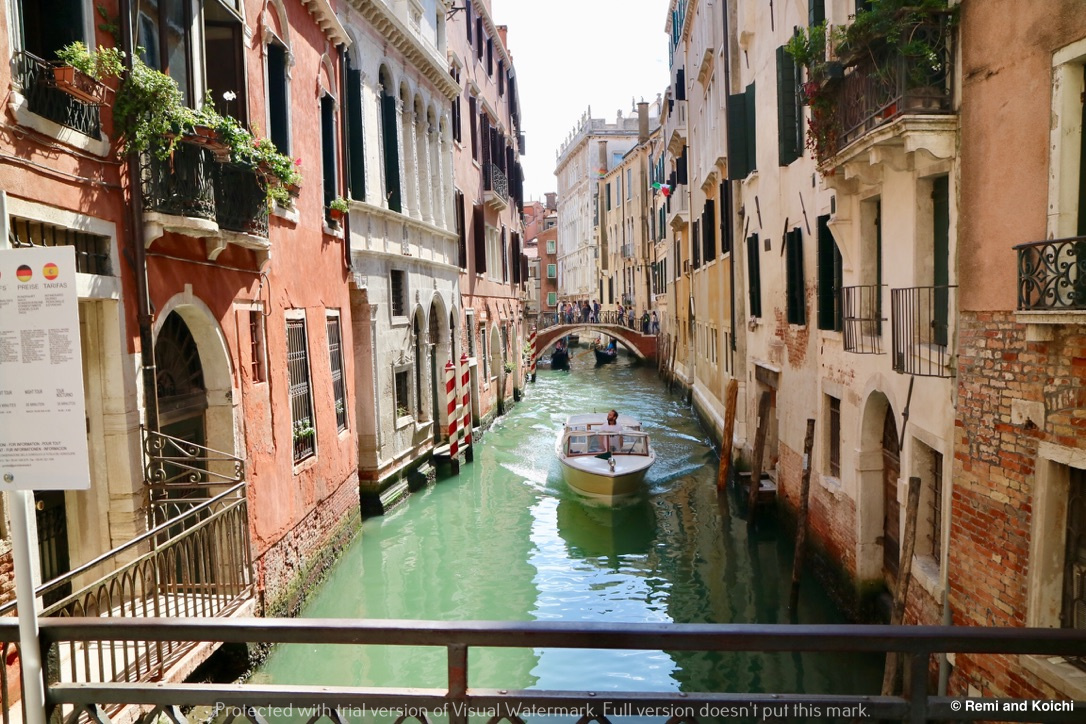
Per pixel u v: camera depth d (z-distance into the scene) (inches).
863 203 318.7
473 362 802.2
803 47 308.7
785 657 324.2
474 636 97.0
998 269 213.9
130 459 238.2
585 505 572.1
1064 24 183.8
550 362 1873.8
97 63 217.5
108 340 234.5
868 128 269.0
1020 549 204.5
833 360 365.7
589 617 374.0
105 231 229.8
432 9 695.1
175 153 251.8
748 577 422.3
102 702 102.6
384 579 423.8
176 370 287.3
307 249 400.2
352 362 475.2
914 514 249.3
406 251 595.8
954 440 239.0
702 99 866.1
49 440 100.7
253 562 307.4
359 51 498.0
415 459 607.2
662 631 95.1
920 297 259.8
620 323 1797.5
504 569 442.3
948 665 241.9
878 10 243.8
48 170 204.8
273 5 361.4
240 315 316.2
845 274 335.6
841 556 352.2
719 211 745.6
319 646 329.4
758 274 559.2
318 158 422.9
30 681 101.7
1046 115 191.9
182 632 99.3
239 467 281.0
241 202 296.5
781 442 487.5
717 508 555.5
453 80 718.5
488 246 986.1
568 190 2706.7
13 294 101.0
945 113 234.1
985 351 221.0
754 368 567.2
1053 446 189.8
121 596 205.3
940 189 258.4
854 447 333.1
